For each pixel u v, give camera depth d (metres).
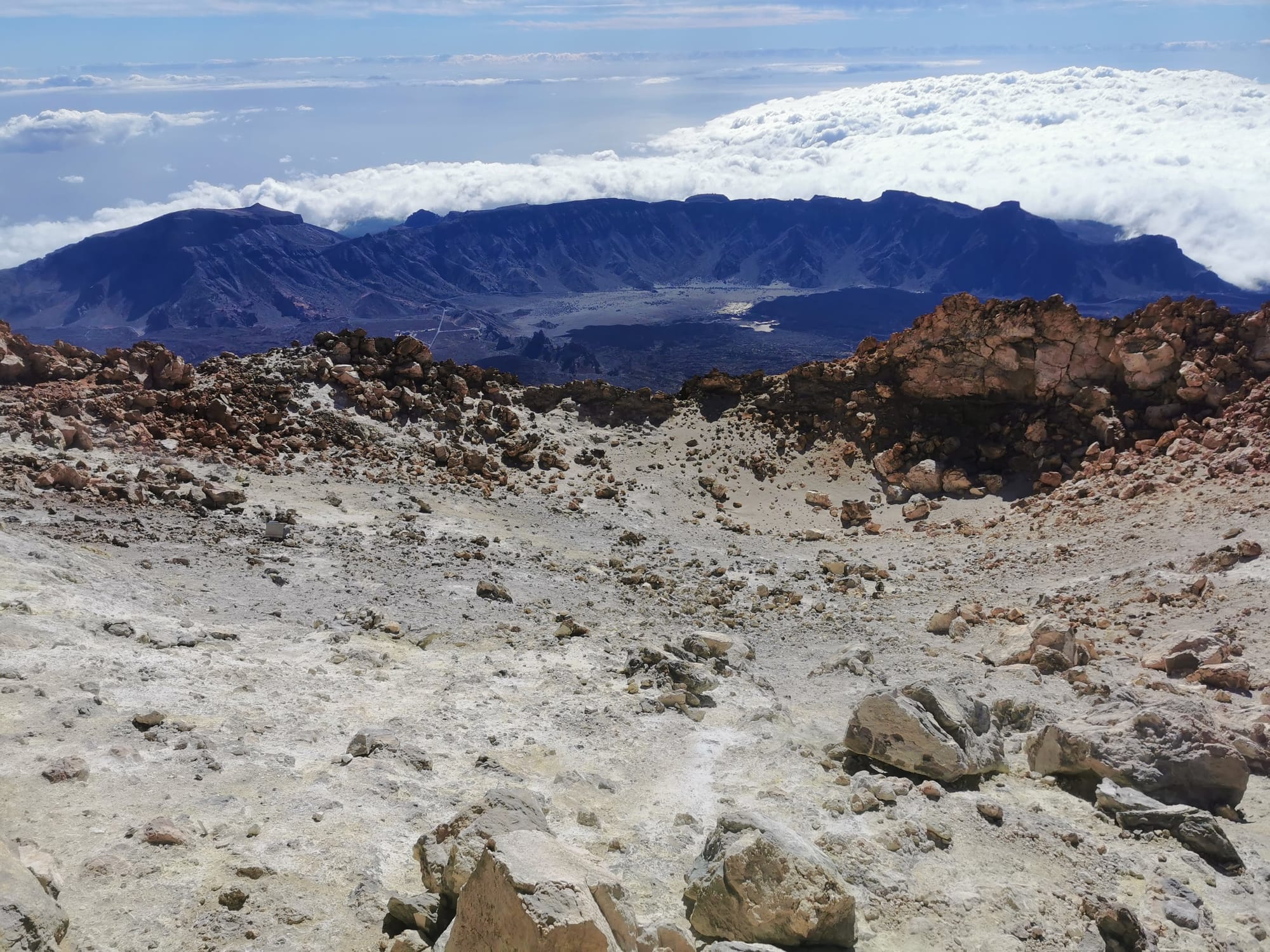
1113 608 26.19
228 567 24.45
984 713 15.21
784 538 41.84
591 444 50.09
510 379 53.41
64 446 33.38
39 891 8.17
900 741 13.95
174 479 32.75
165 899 9.05
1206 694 18.72
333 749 13.43
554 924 7.64
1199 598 25.38
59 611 17.00
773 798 12.77
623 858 11.06
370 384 46.81
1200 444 40.53
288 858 10.06
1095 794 13.72
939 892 10.66
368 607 21.94
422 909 9.11
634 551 35.66
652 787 13.34
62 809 10.31
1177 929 10.33
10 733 11.88
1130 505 36.91
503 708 16.23
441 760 13.52
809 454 50.28
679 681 17.91
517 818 10.50
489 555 30.91
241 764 12.23
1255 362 44.28
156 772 11.53
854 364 53.00
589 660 19.86
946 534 41.25
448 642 20.34
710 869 10.12
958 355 49.91
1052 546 34.53
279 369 45.78
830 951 9.45
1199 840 12.27
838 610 27.83
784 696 18.64
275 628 19.61
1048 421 47.94
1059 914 10.41
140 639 16.67
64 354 41.53
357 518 33.09
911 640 24.45
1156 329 46.47
